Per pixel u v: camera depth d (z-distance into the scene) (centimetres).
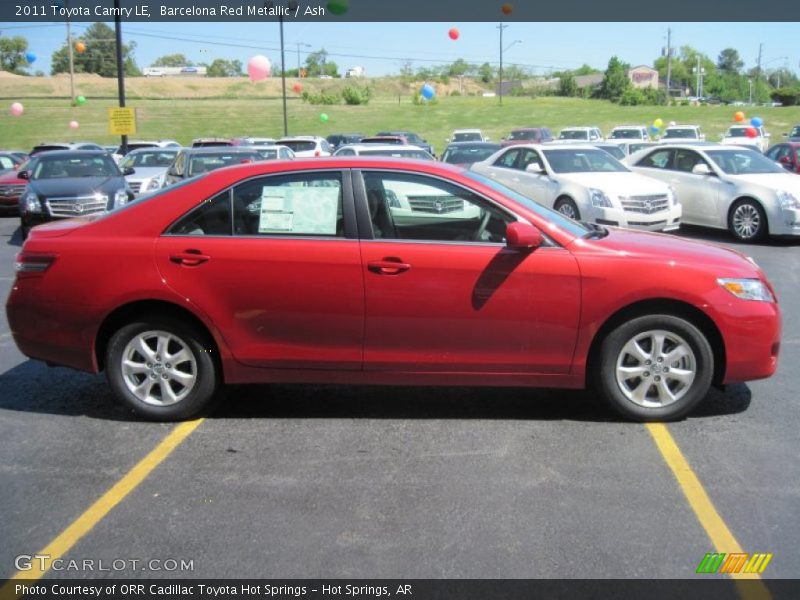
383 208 493
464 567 340
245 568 342
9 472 442
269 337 496
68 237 509
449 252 482
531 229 468
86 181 1405
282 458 457
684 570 337
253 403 554
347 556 350
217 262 489
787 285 971
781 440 476
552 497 403
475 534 367
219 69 11831
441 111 6956
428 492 410
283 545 360
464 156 2275
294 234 494
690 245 520
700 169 1388
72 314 502
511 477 427
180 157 1586
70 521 385
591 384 505
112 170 1511
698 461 446
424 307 483
